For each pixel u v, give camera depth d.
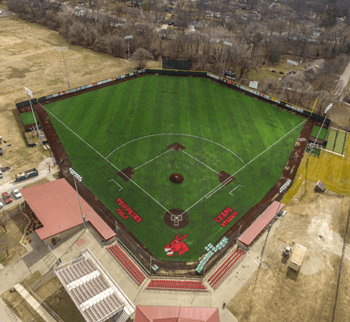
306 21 197.25
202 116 78.81
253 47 133.12
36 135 66.62
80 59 110.88
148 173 58.50
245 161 63.69
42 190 49.97
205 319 34.09
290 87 96.44
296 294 39.72
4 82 89.50
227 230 48.44
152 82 94.88
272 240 47.06
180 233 47.53
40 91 86.62
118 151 63.72
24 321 34.66
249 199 54.47
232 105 85.31
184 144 67.44
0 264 40.28
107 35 128.00
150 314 34.00
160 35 139.50
